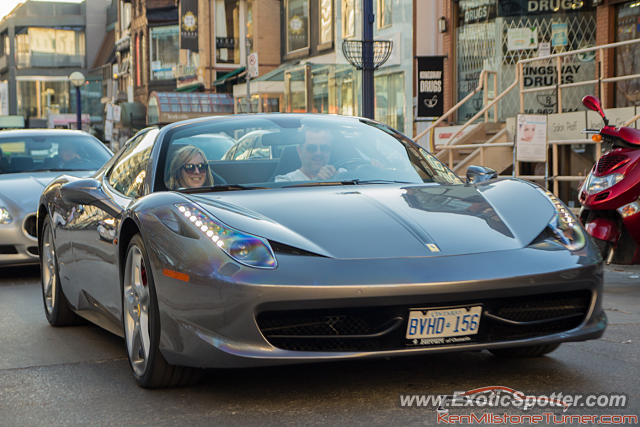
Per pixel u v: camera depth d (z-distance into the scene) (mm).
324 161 4574
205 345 3445
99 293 4684
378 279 3336
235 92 30703
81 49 80438
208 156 4469
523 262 3492
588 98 7090
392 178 4520
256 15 35312
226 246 3477
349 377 3916
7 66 80688
